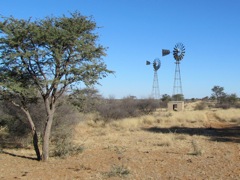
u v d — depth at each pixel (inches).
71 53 469.7
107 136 813.2
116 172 395.2
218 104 2667.3
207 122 1273.4
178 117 1374.3
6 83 449.4
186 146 624.1
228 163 454.3
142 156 518.6
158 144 655.1
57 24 474.9
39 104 634.8
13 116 649.0
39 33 439.8
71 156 527.2
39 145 660.1
